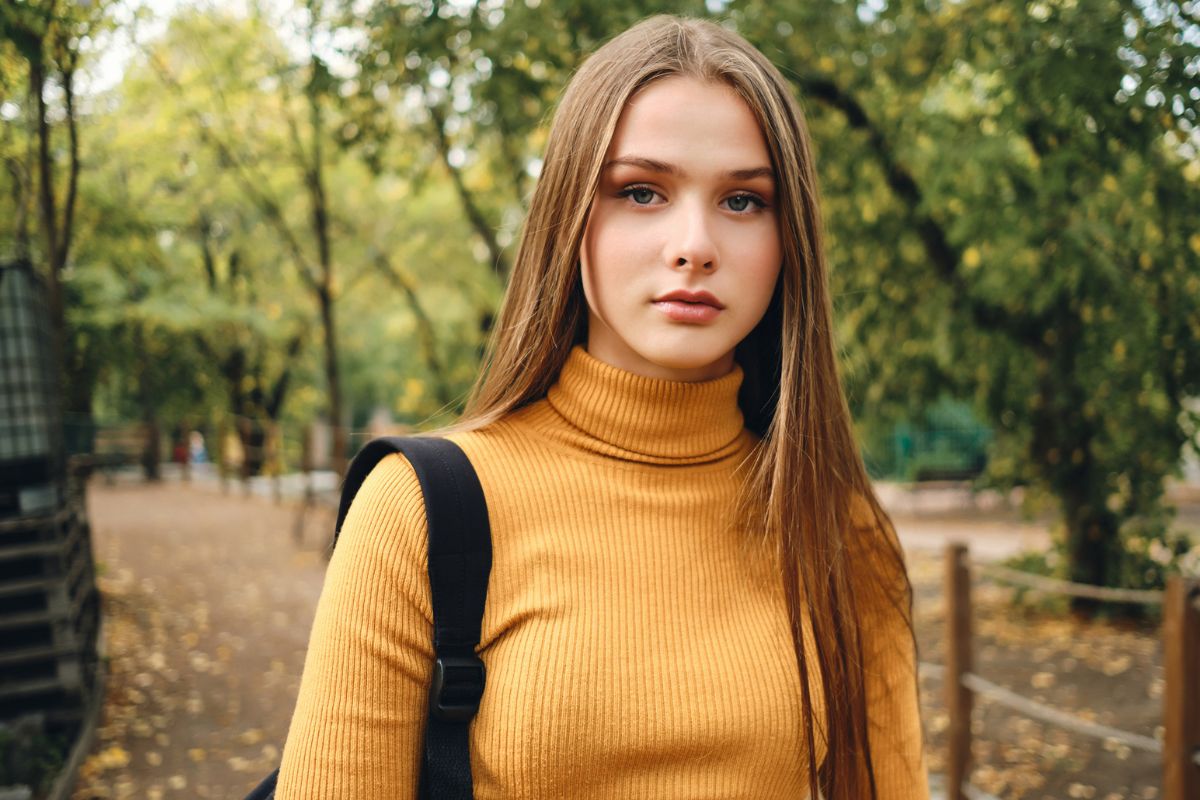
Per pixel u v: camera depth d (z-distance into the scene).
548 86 5.61
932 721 5.22
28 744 4.06
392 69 6.15
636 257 1.05
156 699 5.70
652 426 1.14
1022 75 4.49
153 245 8.31
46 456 4.74
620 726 1.00
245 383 20.03
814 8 5.30
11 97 4.72
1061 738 4.95
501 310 1.21
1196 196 5.01
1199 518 13.20
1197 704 2.77
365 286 17.45
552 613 1.02
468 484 1.04
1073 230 5.44
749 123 1.07
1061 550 7.96
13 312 4.66
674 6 4.71
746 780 1.05
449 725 0.98
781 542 1.15
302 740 0.97
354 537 1.02
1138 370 6.54
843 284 7.35
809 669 1.14
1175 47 3.93
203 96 9.52
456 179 10.42
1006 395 7.91
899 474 17.95
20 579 4.75
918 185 6.73
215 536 11.73
